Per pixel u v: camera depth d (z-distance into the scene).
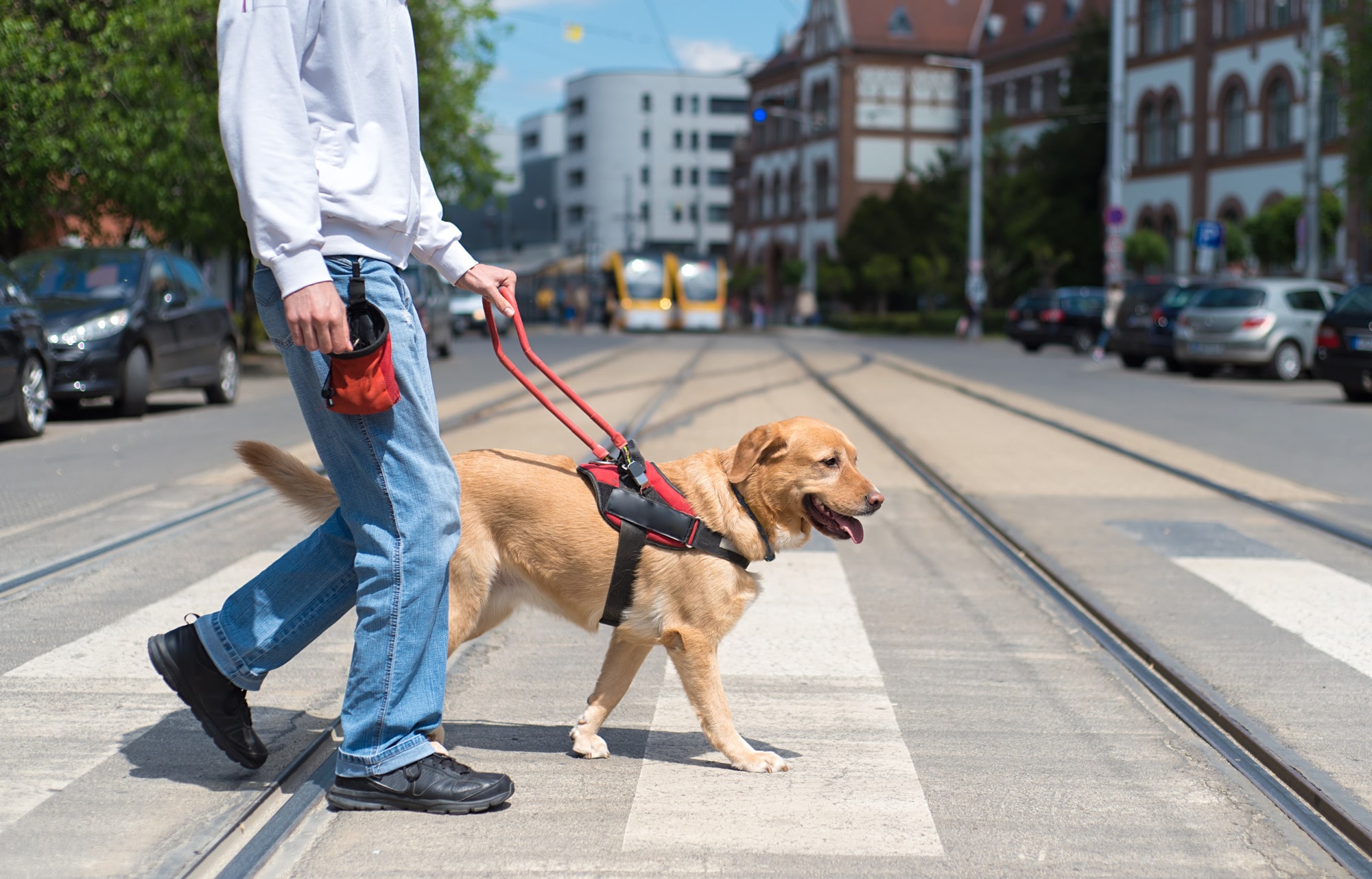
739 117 134.50
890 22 74.12
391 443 3.43
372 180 3.38
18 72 16.84
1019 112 68.00
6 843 3.23
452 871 3.15
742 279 81.44
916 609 6.21
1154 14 53.03
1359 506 9.21
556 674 5.02
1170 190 52.16
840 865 3.23
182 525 7.81
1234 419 15.49
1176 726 4.49
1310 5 28.98
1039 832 3.49
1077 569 7.07
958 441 12.80
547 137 145.38
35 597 5.96
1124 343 26.64
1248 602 6.33
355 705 3.52
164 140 18.89
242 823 3.38
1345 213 41.12
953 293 56.00
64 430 13.20
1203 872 3.25
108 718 4.27
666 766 3.98
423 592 3.49
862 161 73.88
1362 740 4.29
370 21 3.40
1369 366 17.45
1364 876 3.24
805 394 18.09
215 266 35.94
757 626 5.82
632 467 3.91
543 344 35.03
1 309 11.91
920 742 4.27
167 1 19.00
